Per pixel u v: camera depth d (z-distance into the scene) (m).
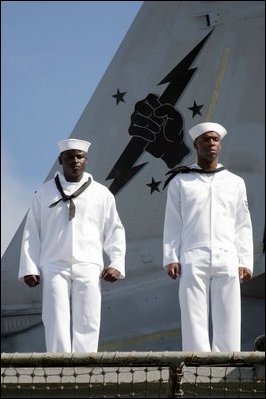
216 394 13.91
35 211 16.22
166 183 16.34
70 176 16.27
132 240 26.47
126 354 13.56
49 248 16.03
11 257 26.20
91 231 16.12
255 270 26.19
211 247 15.76
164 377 13.88
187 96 27.27
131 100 27.08
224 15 27.53
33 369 13.95
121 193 26.64
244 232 16.09
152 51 27.44
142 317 26.11
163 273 26.31
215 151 16.09
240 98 27.36
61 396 13.86
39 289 26.11
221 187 16.05
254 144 27.23
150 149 26.86
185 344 15.60
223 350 15.59
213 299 15.76
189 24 27.56
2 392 13.84
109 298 26.17
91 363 13.59
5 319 25.89
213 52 27.47
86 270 15.91
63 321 15.72
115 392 13.87
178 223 16.05
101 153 26.75
